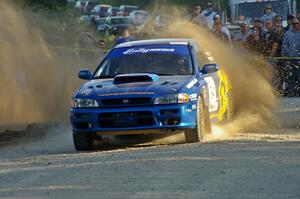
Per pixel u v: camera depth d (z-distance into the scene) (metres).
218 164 19.95
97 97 25.09
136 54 27.81
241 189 16.92
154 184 17.62
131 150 23.77
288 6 68.25
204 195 16.38
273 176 18.25
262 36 44.59
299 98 43.31
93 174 19.16
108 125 24.95
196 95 25.33
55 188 17.62
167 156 21.52
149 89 24.98
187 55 27.59
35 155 24.27
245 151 22.08
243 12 68.88
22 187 17.95
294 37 44.28
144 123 24.80
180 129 24.88
